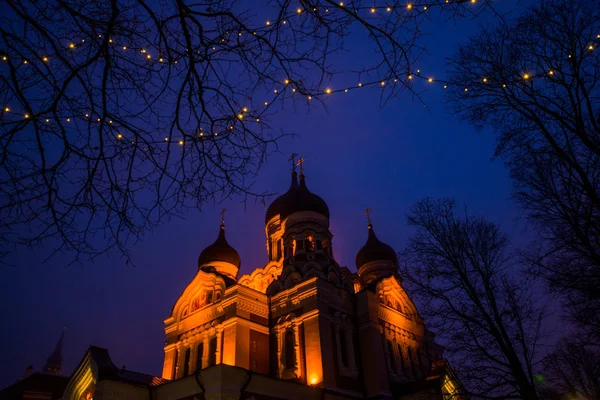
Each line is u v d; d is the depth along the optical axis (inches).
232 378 831.7
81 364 993.5
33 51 168.6
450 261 741.9
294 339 1083.9
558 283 478.3
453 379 717.9
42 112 163.5
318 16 178.1
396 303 1305.4
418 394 1013.8
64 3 162.4
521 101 405.7
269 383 881.5
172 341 1254.3
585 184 383.9
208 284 1267.2
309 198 1446.9
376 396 1025.5
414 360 1218.6
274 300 1188.5
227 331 1093.8
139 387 911.7
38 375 1328.7
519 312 674.8
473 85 387.2
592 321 511.8
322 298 1105.4
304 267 1240.2
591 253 431.8
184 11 168.9
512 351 637.9
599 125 374.3
